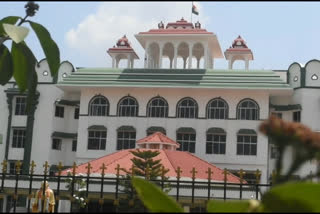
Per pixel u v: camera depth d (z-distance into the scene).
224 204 4.79
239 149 43.75
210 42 51.31
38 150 47.03
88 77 46.69
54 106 47.66
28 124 47.38
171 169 26.78
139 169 23.75
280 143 4.42
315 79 44.66
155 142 35.03
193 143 44.56
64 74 48.59
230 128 44.22
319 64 44.75
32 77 8.18
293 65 46.16
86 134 45.91
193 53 56.22
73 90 47.38
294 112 45.41
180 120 44.97
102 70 47.62
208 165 29.44
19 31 6.72
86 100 46.38
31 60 8.04
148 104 45.59
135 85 45.00
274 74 44.97
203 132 44.50
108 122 45.78
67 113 48.66
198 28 51.03
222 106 44.81
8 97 47.97
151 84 45.09
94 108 46.28
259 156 43.16
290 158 4.89
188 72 46.25
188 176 26.53
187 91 45.06
